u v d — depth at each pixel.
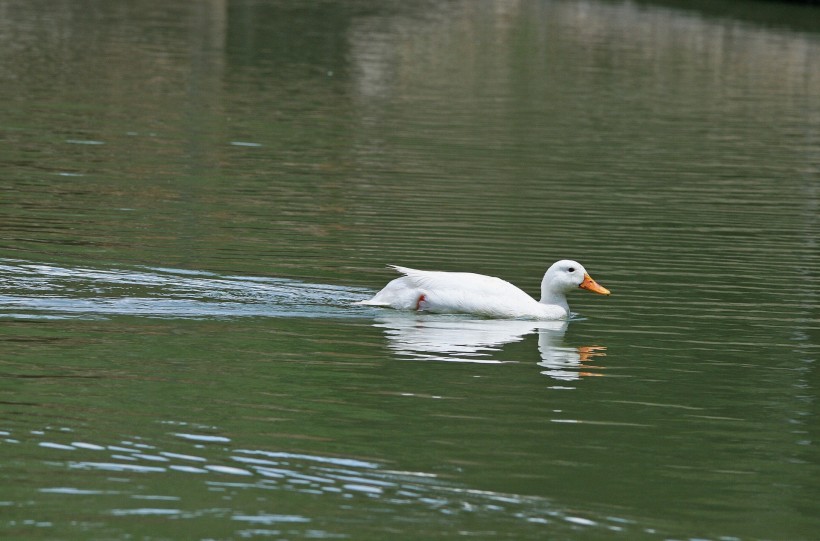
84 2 51.16
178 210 20.05
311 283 16.25
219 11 50.28
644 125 30.80
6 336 13.46
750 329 15.19
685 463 10.91
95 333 13.76
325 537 9.08
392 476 10.27
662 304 16.25
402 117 30.20
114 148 24.83
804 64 43.34
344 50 41.22
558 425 11.71
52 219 18.86
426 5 55.88
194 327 14.23
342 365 13.20
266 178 22.92
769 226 20.95
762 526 9.67
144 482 9.89
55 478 9.88
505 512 9.68
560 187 23.38
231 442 10.82
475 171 24.42
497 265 17.80
